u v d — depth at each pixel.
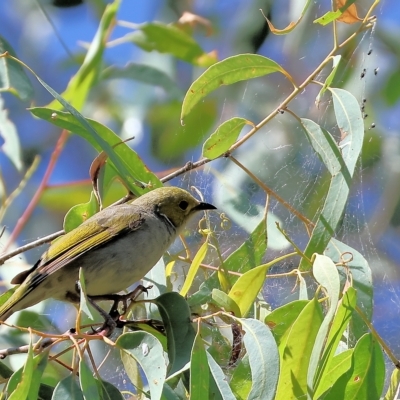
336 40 8.98
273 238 10.50
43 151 17.59
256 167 14.53
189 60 13.05
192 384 7.22
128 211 9.29
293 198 14.44
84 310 6.89
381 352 8.11
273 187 14.48
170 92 14.57
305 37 15.96
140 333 7.36
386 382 10.58
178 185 14.38
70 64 17.31
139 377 8.66
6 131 11.13
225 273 9.07
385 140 15.65
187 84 16.97
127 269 9.06
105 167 9.88
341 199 8.57
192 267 9.09
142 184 9.84
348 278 8.33
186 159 16.39
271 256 12.43
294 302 8.40
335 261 8.94
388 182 15.38
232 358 8.46
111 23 12.36
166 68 15.62
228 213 10.99
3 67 10.55
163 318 8.09
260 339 7.43
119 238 9.09
